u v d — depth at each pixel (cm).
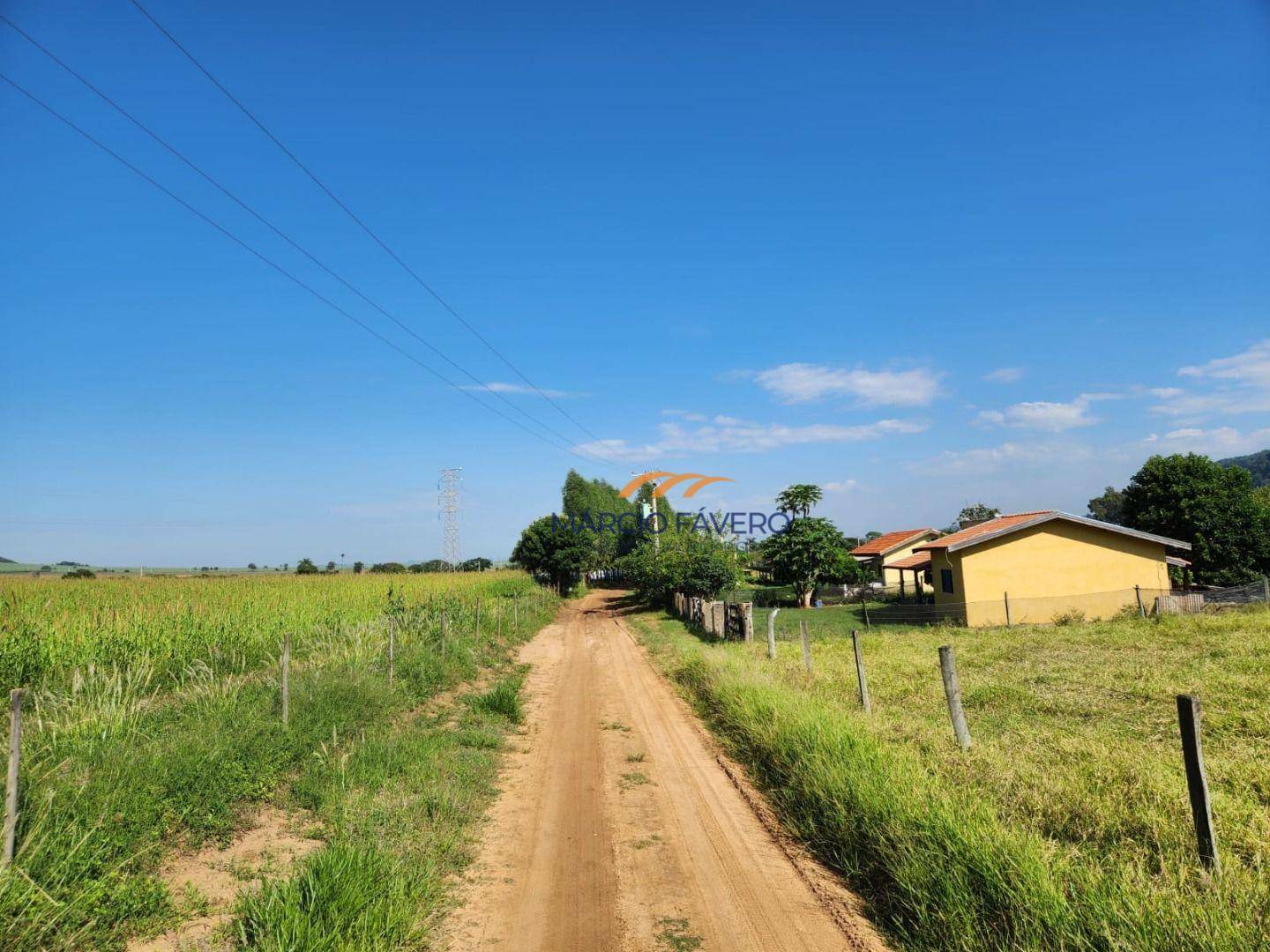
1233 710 945
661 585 3731
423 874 582
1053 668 1369
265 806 745
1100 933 402
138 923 504
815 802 711
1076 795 607
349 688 1128
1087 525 2558
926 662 1518
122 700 973
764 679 1204
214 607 1834
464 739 1048
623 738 1109
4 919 457
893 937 488
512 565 7500
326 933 453
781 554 3422
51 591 2261
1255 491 3581
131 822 614
